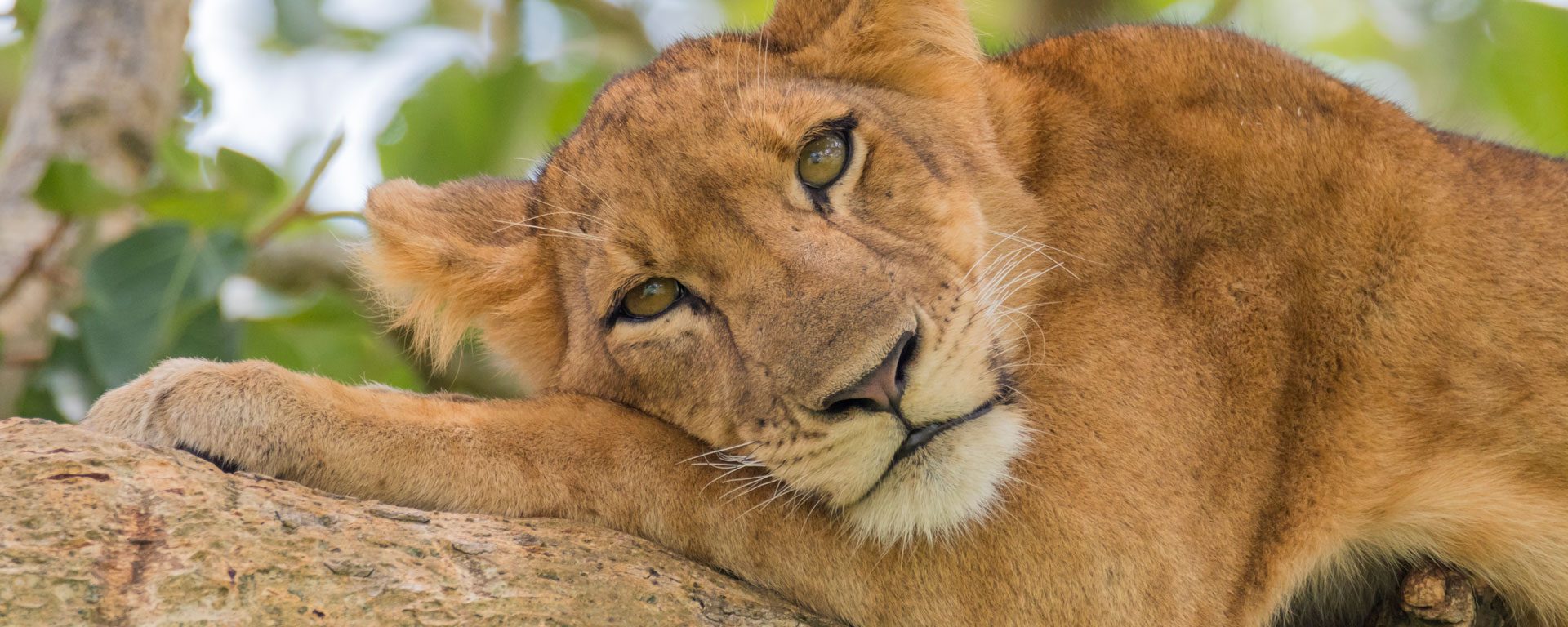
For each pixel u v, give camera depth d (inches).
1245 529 324.8
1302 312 336.5
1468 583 339.3
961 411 297.0
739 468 304.0
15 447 235.1
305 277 558.6
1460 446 335.0
